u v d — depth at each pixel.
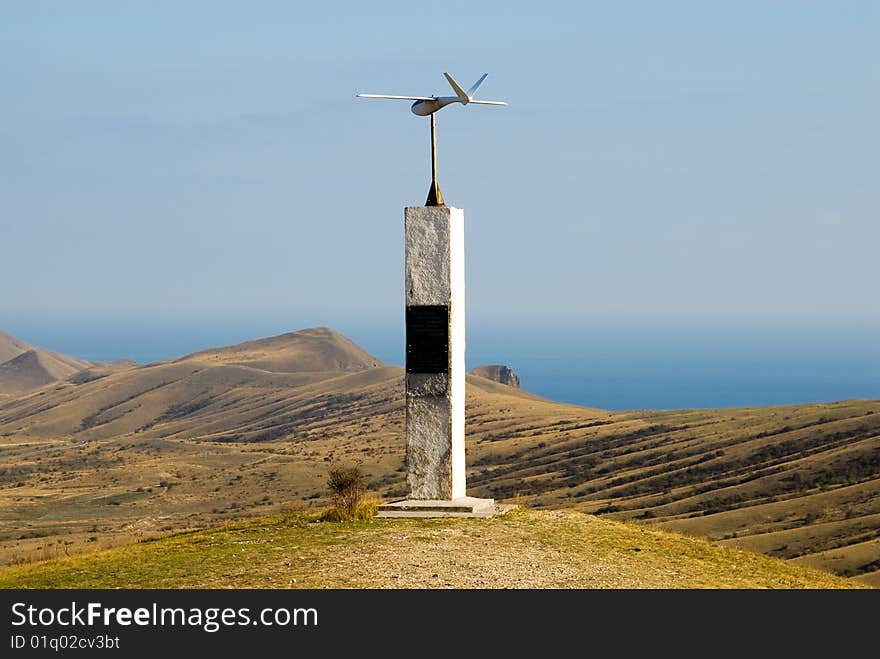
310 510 54.81
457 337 49.84
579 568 38.56
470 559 39.22
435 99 49.12
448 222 48.47
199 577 37.00
